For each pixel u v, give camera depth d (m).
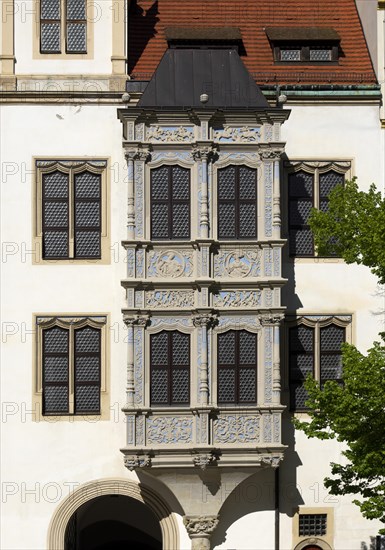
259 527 46.03
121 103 46.47
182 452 44.28
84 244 46.22
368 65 49.06
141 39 49.25
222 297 44.81
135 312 44.53
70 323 45.91
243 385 44.81
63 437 45.81
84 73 46.56
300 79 47.81
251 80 45.69
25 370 45.81
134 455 44.12
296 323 46.66
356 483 45.94
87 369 46.00
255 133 45.12
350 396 39.00
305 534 46.28
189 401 44.66
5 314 45.88
